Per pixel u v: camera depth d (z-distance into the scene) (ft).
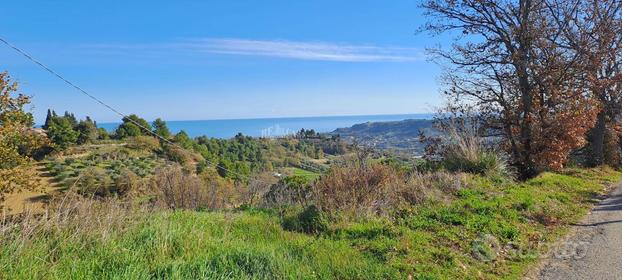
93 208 19.86
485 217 24.94
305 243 19.53
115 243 16.65
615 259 19.29
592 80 53.36
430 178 34.12
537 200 31.32
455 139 45.75
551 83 51.34
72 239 16.34
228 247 17.80
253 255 16.06
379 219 23.98
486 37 53.31
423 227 22.91
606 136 84.33
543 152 51.21
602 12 56.34
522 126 52.75
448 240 20.83
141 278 13.58
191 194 40.06
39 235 16.53
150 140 160.15
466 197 30.09
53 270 13.66
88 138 164.04
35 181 59.00
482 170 40.65
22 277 12.76
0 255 13.80
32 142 64.28
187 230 19.60
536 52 52.60
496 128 54.80
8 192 55.47
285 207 31.42
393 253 18.22
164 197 38.19
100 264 14.65
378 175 30.99
